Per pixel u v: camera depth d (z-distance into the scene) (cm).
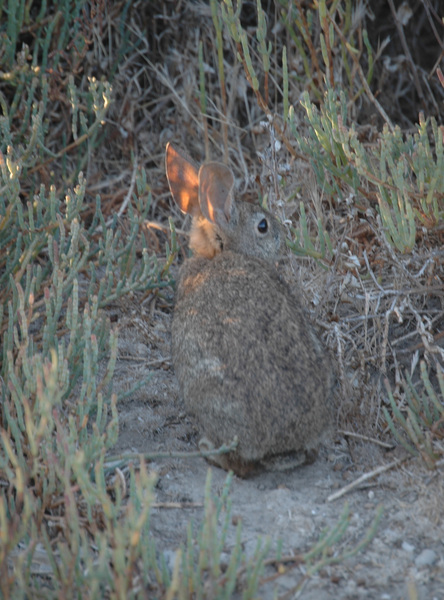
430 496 772
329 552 716
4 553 599
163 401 974
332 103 995
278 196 1112
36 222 1020
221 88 1303
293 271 1068
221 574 684
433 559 701
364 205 1104
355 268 1005
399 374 931
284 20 1277
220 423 802
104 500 640
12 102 1299
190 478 836
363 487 805
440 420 805
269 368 791
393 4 1384
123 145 1381
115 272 1159
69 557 636
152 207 1323
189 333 834
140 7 1415
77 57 1224
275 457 809
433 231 1040
